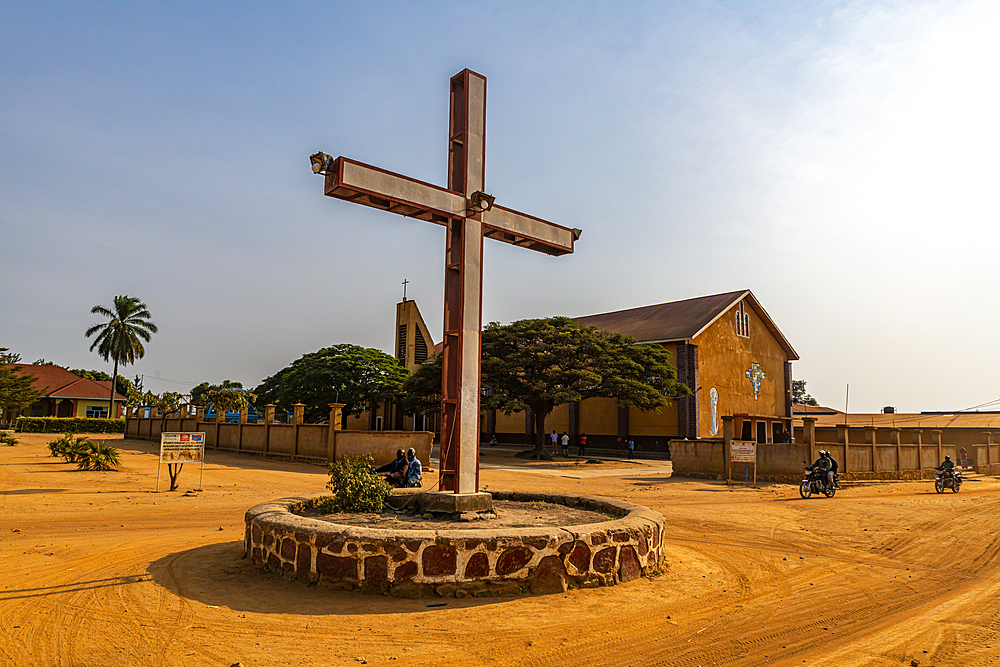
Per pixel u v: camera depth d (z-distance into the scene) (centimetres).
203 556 845
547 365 3450
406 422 5375
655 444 4284
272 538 753
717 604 695
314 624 578
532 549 698
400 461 1522
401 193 866
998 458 3622
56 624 566
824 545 1117
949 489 2311
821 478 1919
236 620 584
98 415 6278
